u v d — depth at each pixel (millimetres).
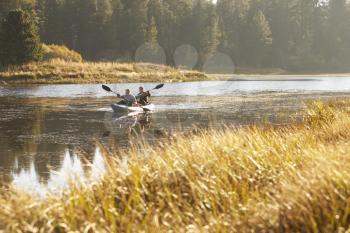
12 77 83562
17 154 23594
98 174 13508
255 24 184125
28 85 79062
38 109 44562
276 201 10109
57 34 172250
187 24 174125
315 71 186625
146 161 14430
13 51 99188
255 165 13344
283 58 192375
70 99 55031
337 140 18406
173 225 10188
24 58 99375
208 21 172875
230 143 15086
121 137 28594
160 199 11227
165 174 12547
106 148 24938
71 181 12180
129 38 170750
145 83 86188
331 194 9461
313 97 56906
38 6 175250
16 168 20469
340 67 195875
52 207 9977
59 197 11422
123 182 12391
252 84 88562
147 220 10289
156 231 9680
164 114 40156
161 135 29094
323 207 9234
